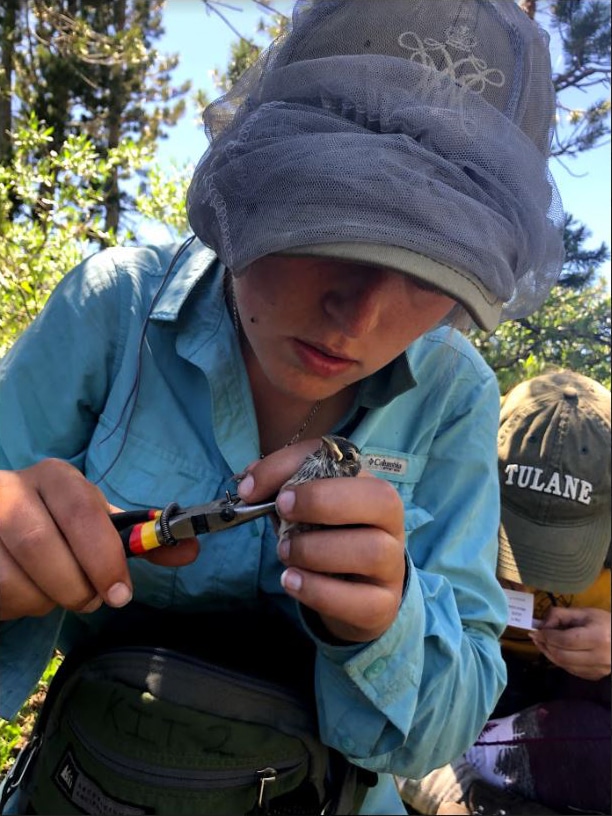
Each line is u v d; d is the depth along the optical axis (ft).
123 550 1.39
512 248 1.51
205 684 1.58
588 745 3.08
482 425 2.14
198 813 1.56
